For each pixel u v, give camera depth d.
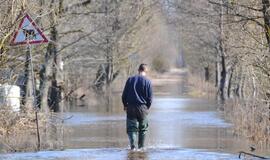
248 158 24.75
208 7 61.31
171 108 67.94
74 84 67.62
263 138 34.59
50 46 47.91
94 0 54.66
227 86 81.38
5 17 30.14
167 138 35.72
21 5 30.19
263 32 34.91
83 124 45.38
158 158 24.44
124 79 115.12
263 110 37.59
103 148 29.19
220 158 24.59
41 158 24.16
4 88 36.53
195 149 28.80
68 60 62.31
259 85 36.75
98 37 65.06
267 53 33.38
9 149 27.44
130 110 28.42
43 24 41.84
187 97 96.75
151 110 64.56
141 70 28.95
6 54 33.22
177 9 76.94
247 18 32.53
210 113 59.19
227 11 38.66
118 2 70.12
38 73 48.47
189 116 55.09
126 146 30.98
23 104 41.38
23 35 27.73
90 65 72.75
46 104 47.62
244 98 50.91
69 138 35.12
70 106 69.00
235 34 40.91
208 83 112.38
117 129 41.53
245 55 36.84
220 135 37.69
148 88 28.53
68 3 46.72
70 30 53.16
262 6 32.44
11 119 35.62
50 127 40.09
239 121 43.00
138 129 28.67
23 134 34.66
